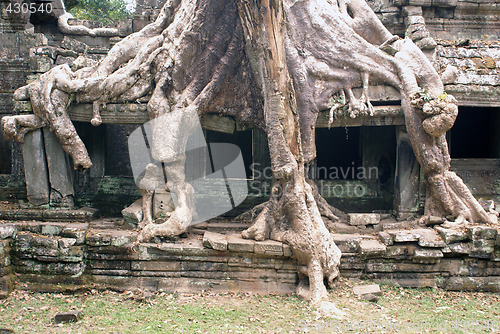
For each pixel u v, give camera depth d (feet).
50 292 25.63
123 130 37.09
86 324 21.11
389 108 29.91
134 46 30.63
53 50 33.09
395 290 26.50
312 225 25.68
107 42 40.45
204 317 22.22
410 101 29.04
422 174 31.30
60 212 30.09
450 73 31.17
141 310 23.13
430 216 29.43
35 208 30.81
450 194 29.53
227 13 28.30
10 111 37.50
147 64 29.55
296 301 24.72
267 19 24.63
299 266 26.05
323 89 29.91
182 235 27.99
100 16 61.57
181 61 28.55
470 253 27.07
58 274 26.37
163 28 31.27
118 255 26.66
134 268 26.71
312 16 30.32
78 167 30.01
